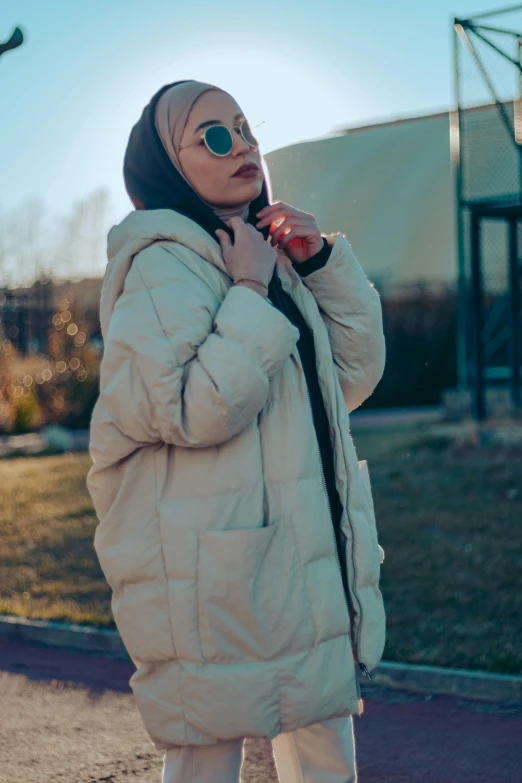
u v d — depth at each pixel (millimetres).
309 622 2383
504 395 14078
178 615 2332
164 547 2359
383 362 2865
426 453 11664
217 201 2588
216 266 2459
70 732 4297
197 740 2350
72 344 19828
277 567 2369
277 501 2404
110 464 2408
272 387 2449
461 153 12055
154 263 2389
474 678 4727
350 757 2709
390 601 6184
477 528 8016
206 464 2373
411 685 4898
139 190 2615
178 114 2537
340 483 2521
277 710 2355
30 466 14172
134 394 2324
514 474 10008
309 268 2705
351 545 2498
